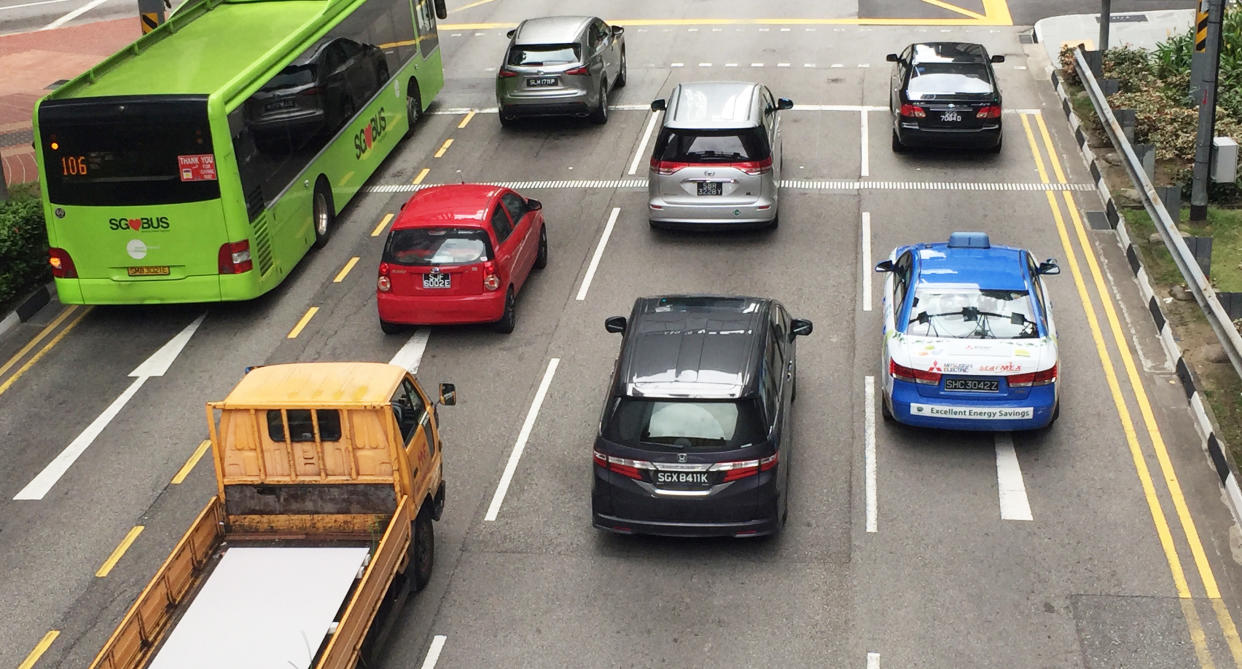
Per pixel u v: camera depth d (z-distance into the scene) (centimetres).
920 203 2117
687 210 1964
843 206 2117
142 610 970
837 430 1468
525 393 1584
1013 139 2394
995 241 1959
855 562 1238
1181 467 1370
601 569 1245
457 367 1655
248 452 1120
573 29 2495
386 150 2388
